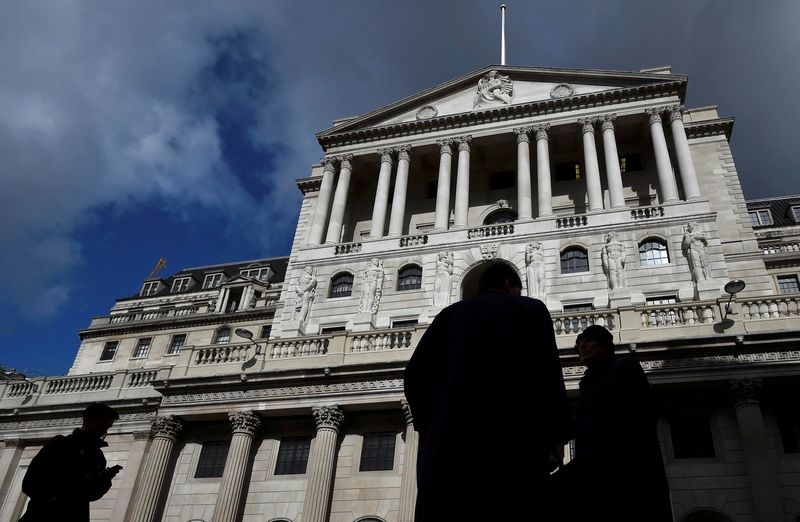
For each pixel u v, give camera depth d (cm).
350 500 2739
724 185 3906
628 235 3475
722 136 4109
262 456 2980
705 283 3155
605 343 611
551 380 426
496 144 4312
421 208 4425
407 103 4500
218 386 3111
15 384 3812
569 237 3572
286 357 3166
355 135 4488
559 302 3338
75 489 834
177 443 3148
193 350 3381
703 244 3297
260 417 3025
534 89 4312
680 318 2706
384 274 3784
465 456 389
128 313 6284
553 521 460
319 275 3938
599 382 531
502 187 4362
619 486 459
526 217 3775
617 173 3788
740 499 2320
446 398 418
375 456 2839
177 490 3003
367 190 4659
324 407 2889
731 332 2561
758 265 3512
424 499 390
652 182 4006
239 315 5569
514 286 531
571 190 4131
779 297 2628
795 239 4778
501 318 450
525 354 434
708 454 2456
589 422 503
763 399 2481
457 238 3784
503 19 4972
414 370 481
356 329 3519
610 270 3328
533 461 396
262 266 6662
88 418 909
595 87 4191
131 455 3169
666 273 3288
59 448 844
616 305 3170
